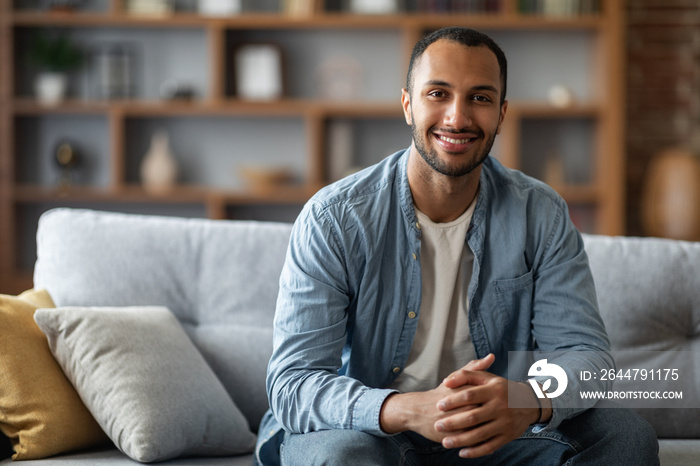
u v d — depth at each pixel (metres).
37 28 4.41
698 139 4.52
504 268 1.60
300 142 4.59
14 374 1.57
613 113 4.25
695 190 4.16
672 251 1.99
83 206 4.53
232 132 4.57
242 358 1.88
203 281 1.93
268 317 1.91
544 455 1.48
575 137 4.57
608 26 4.24
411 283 1.56
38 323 1.63
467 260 1.60
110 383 1.60
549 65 4.54
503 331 1.62
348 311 1.59
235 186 4.58
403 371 1.59
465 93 1.47
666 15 4.49
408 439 1.58
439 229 1.58
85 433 1.62
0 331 1.60
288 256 1.56
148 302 1.90
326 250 1.52
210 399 1.69
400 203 1.58
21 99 4.41
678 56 4.51
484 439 1.34
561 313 1.59
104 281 1.89
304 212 1.58
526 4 4.32
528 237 1.62
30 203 4.50
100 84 4.43
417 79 1.51
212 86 4.30
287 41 4.51
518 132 4.55
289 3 4.34
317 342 1.49
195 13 4.45
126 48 4.46
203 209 4.60
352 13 4.39
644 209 4.36
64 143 4.45
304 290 1.50
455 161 1.48
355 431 1.39
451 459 1.59
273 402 1.48
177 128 4.54
